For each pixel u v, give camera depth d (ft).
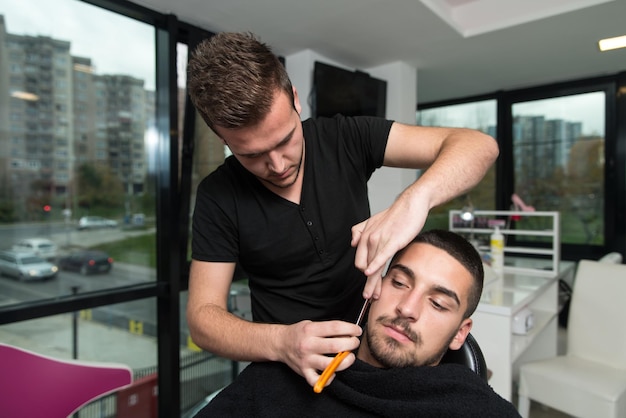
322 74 7.89
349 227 3.30
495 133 11.62
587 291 6.33
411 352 2.88
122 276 6.67
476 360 3.08
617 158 9.84
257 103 2.31
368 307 3.43
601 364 6.08
